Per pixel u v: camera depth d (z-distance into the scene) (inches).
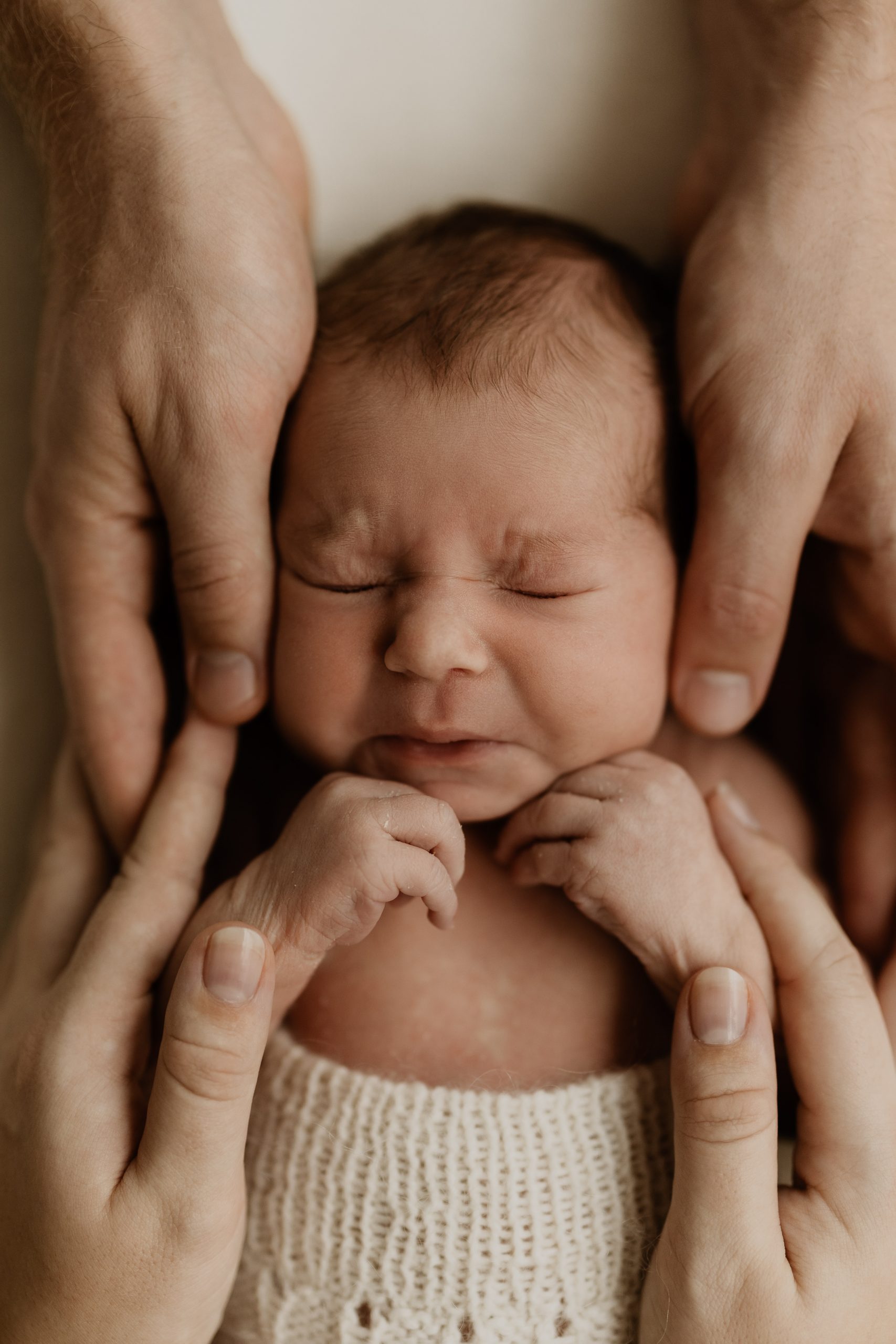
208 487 33.4
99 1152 30.4
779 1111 34.4
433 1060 34.3
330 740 34.2
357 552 33.1
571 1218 32.0
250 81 39.7
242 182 33.4
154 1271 30.0
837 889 39.2
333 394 34.2
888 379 32.1
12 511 41.6
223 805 36.4
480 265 36.0
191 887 34.6
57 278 34.5
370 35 42.0
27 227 39.8
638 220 42.6
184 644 36.5
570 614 32.8
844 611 37.0
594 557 32.9
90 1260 29.8
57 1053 31.4
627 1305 32.2
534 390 33.1
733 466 33.0
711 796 36.2
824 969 32.9
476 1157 31.9
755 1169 30.0
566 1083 33.9
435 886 31.1
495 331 33.7
